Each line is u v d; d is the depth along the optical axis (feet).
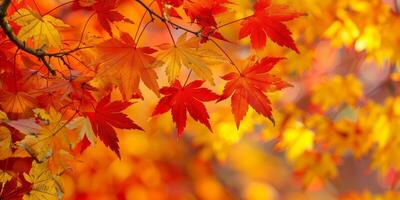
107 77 7.56
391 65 18.63
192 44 7.88
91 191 19.81
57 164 7.80
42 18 8.09
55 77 8.09
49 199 7.82
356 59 18.51
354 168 34.86
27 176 7.69
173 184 24.26
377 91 21.75
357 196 20.84
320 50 18.71
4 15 7.64
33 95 7.99
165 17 8.09
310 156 17.52
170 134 22.86
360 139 17.31
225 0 7.91
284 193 33.14
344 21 15.26
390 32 15.57
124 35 7.72
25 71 8.21
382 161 17.53
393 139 17.21
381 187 34.76
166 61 7.74
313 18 14.80
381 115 17.22
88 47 8.04
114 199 20.70
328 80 17.65
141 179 21.98
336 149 17.52
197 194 26.84
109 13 8.27
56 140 7.68
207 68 7.72
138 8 13.70
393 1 17.06
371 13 15.34
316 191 33.91
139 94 8.33
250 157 31.09
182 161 24.35
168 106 8.11
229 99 17.56
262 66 8.04
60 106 8.08
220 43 17.11
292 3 13.83
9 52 8.45
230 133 17.56
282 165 33.27
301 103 19.99
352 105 17.60
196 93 7.98
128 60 7.61
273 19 8.17
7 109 7.91
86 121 7.80
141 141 21.02
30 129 7.27
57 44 8.08
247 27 8.32
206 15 7.98
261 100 7.98
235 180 31.07
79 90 7.79
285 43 8.29
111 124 7.93
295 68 16.08
